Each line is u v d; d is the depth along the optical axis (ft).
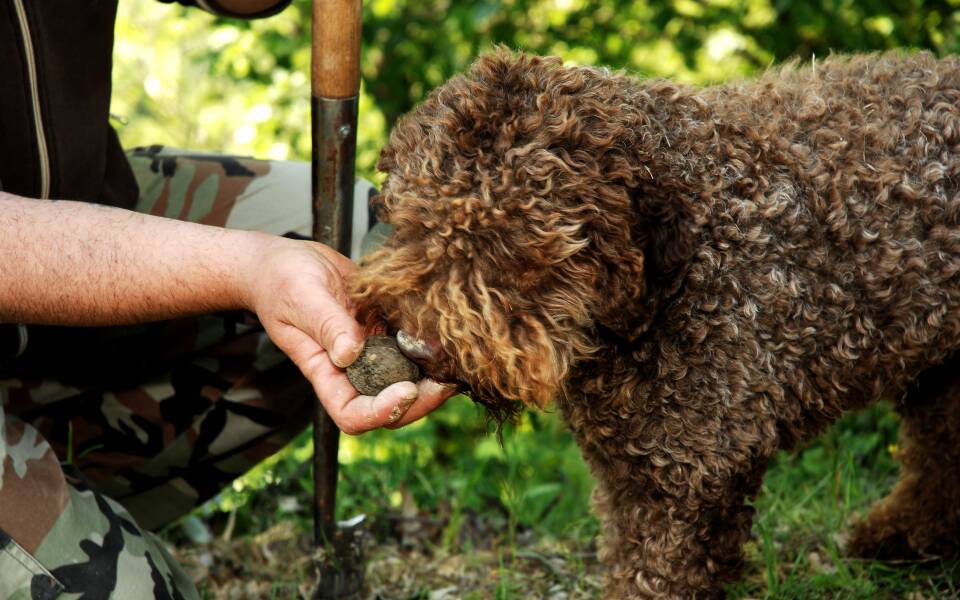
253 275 6.44
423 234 6.40
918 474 9.31
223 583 9.84
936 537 9.21
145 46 22.12
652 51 20.18
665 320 7.01
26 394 8.51
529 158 6.24
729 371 7.02
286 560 10.22
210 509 11.17
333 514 8.88
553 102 6.48
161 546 7.32
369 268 6.51
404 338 6.37
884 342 7.32
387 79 20.93
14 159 7.29
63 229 6.33
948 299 7.23
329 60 7.44
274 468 12.07
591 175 6.31
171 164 9.14
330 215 7.84
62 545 6.21
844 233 7.02
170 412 8.80
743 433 7.13
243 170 9.13
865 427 12.24
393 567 9.95
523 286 6.29
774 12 18.39
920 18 18.20
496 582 9.57
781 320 7.00
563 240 6.17
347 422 6.35
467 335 6.19
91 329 8.29
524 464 12.99
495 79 6.63
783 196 6.95
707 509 7.46
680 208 6.76
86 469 8.96
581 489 11.94
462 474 12.62
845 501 10.18
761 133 7.17
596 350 6.92
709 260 6.89
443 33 20.08
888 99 7.48
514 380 6.27
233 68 20.62
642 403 7.22
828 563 9.52
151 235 6.47
